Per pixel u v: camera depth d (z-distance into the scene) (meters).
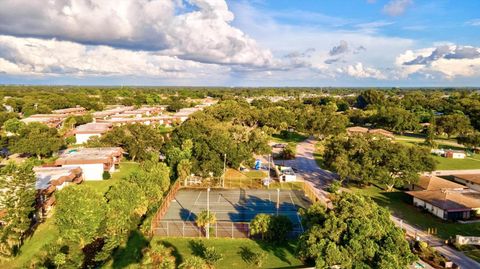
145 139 79.12
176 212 50.59
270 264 35.09
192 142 73.38
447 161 87.56
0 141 76.81
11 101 162.88
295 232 43.22
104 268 33.56
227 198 57.75
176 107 183.75
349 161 62.62
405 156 59.94
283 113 123.88
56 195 36.59
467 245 40.72
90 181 63.25
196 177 66.75
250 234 41.91
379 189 63.12
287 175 68.06
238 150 70.69
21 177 35.97
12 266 32.94
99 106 178.12
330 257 27.70
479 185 61.91
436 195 52.84
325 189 62.72
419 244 38.94
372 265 28.05
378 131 118.06
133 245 38.97
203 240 40.75
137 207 42.75
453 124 113.94
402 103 179.75
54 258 32.59
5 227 35.06
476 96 193.38
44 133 82.19
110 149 75.31
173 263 33.75
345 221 29.80
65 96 199.25
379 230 29.02
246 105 172.50
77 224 34.66
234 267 34.41
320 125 111.38
